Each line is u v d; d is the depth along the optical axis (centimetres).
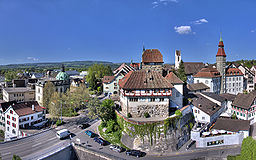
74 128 6775
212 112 6894
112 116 6594
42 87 9212
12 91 9569
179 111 5853
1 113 7694
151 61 7425
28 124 7056
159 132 5334
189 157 5184
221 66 10906
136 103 5875
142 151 5291
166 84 5922
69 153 5262
